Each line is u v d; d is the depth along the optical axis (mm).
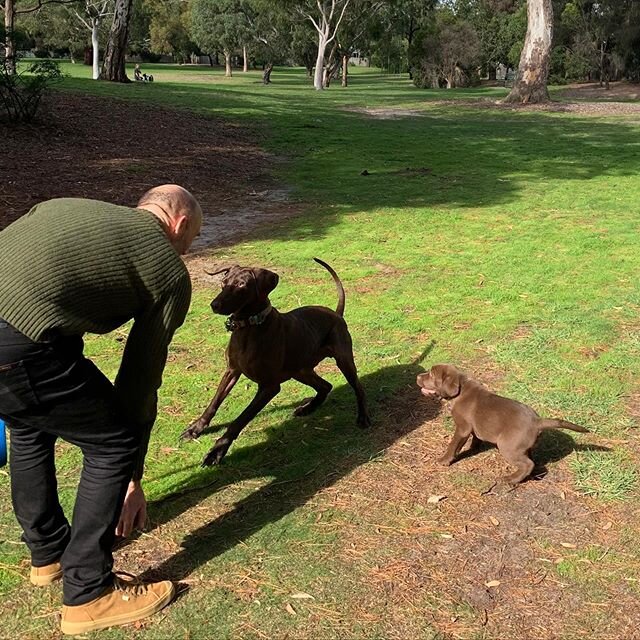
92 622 2859
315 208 10961
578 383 5125
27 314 2389
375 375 5285
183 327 6121
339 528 3547
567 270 7781
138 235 2582
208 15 55750
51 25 54000
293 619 2969
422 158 16297
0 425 3502
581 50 46250
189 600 3062
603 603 3078
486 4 56719
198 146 16203
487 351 5672
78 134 15750
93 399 2666
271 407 4820
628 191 12711
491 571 3268
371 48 53594
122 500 2836
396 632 2912
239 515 3639
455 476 4016
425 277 7523
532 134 21297
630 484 3938
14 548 3371
